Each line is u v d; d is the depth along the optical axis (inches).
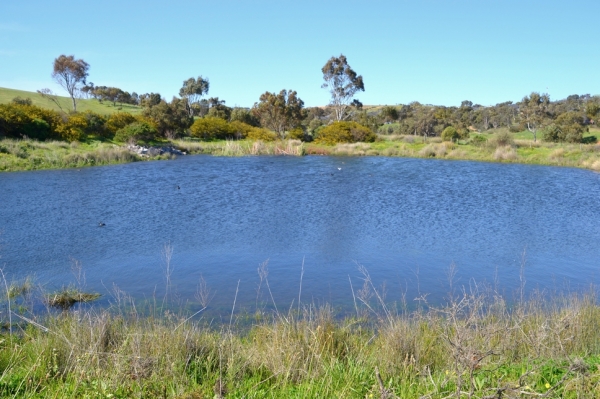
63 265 528.4
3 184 1142.3
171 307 408.2
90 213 827.4
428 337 277.3
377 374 186.7
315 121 3563.0
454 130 2485.2
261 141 2390.5
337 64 3329.2
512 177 1471.5
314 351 248.2
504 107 3846.0
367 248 628.4
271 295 442.9
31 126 1833.2
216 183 1257.4
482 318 324.2
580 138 2406.5
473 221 820.0
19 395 206.2
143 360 224.4
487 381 214.5
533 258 597.9
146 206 910.4
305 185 1246.3
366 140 2603.3
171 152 2092.8
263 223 773.9
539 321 315.9
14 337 299.6
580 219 850.8
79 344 249.9
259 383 215.0
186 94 4018.2
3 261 537.3
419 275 519.2
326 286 476.7
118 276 497.4
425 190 1181.7
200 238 668.1
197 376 232.1
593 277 525.3
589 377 207.6
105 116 2415.1
